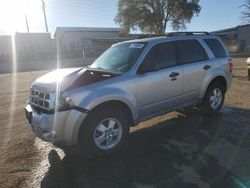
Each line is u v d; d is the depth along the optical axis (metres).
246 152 4.84
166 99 5.72
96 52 52.75
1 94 12.65
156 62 5.59
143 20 53.81
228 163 4.48
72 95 4.51
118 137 5.03
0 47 59.22
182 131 5.97
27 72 28.11
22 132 6.61
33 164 4.87
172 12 54.66
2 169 4.72
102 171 4.47
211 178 4.06
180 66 5.96
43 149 5.50
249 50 48.50
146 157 4.84
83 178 4.29
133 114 5.19
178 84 5.89
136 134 5.96
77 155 5.09
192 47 6.37
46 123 4.55
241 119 6.57
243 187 3.81
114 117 4.92
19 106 9.62
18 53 55.84
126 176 4.27
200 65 6.34
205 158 4.68
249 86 10.59
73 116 4.48
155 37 6.08
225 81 7.00
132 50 5.68
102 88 4.79
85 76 5.02
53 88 4.62
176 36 6.19
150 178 4.16
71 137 4.53
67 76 4.91
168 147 5.20
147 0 53.94
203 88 6.45
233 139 5.42
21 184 4.23
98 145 4.79
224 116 6.84
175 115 7.07
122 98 4.95
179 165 4.50
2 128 7.03
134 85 5.16
